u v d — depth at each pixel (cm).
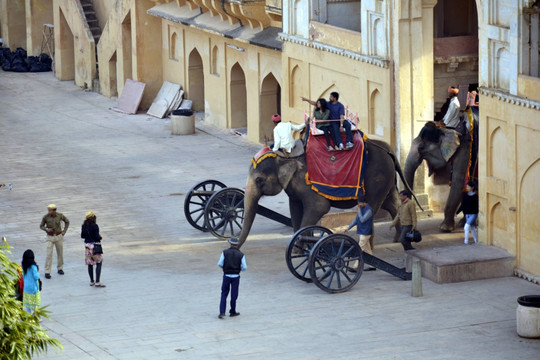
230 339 3841
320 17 5972
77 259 4875
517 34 4428
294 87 6269
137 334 3912
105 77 8838
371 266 4694
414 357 3631
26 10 10150
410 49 5253
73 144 7288
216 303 4247
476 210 4828
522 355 3650
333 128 4641
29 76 9756
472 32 5716
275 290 4391
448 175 5419
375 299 4256
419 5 5222
